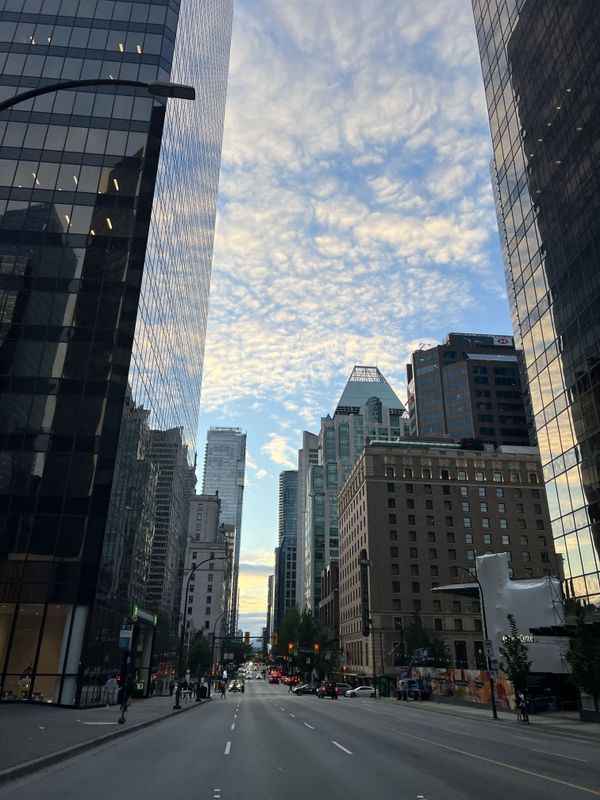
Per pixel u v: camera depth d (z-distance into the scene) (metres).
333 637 117.81
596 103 37.47
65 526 32.97
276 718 28.19
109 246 39.25
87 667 31.11
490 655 33.16
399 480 94.31
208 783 10.31
